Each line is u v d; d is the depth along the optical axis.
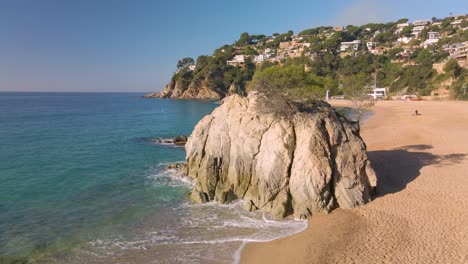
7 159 37.94
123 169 33.91
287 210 20.97
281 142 22.09
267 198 21.80
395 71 152.25
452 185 23.73
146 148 45.56
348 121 25.73
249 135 23.75
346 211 20.33
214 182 24.92
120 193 26.45
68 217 21.88
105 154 41.41
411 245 16.36
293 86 29.11
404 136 44.19
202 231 19.36
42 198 25.38
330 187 21.25
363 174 22.27
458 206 20.31
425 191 22.86
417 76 134.12
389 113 77.31
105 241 18.56
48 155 40.38
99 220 21.38
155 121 82.75
